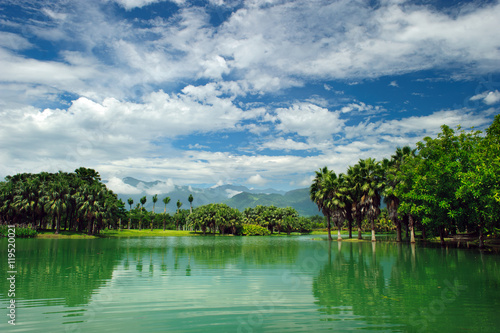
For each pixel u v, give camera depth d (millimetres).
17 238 64688
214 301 11805
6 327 8906
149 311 10516
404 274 17516
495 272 17812
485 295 12398
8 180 83625
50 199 75938
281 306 11109
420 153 36562
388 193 44125
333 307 10938
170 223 152375
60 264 22438
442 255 27188
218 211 111938
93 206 79312
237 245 46875
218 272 18703
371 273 18047
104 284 14945
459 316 9789
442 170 31109
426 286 14227
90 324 9219
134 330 8688
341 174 61500
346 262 23281
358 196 59375
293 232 150750
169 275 17625
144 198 143500
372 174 53188
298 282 15445
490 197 25062
